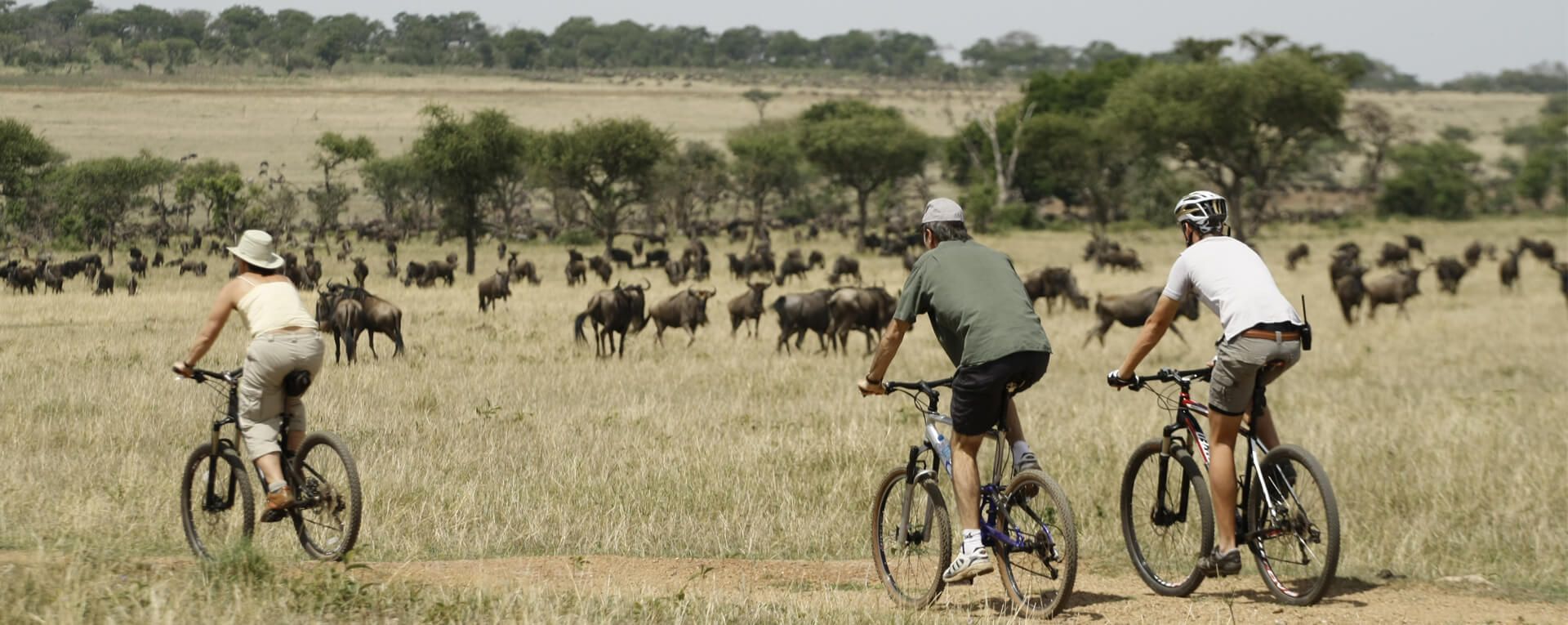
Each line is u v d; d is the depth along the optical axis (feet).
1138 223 569.23
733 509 57.16
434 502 55.62
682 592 36.63
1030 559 37.42
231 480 44.11
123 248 406.41
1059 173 577.43
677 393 104.42
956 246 37.29
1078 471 63.41
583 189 429.38
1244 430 40.24
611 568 44.88
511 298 240.12
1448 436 72.43
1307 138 456.86
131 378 100.63
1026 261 376.89
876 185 542.57
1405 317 198.18
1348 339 159.84
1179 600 39.68
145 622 32.42
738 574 44.60
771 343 167.94
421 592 37.09
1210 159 461.78
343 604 35.29
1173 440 41.47
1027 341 35.53
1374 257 376.68
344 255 375.04
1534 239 460.96
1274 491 39.01
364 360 131.03
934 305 36.65
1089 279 307.78
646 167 415.23
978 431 36.40
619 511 55.62
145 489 56.75
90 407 87.04
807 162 571.28
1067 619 36.52
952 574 36.91
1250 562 46.09
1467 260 315.37
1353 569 44.45
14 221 404.77
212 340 42.27
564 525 52.75
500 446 73.97
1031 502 37.19
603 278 304.50
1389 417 83.87
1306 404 93.30
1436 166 628.69
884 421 84.02
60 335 148.97
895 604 39.86
